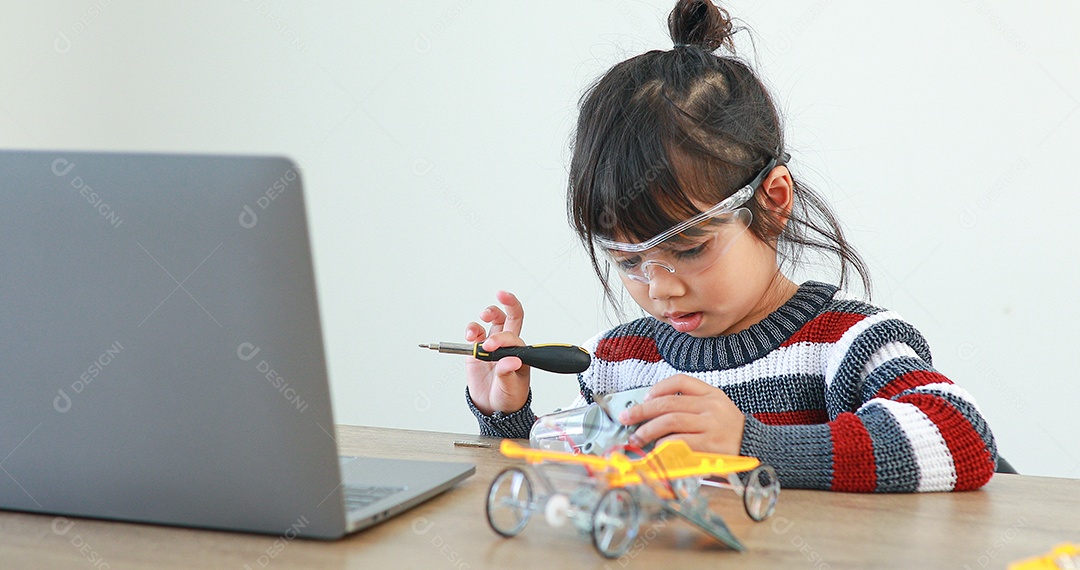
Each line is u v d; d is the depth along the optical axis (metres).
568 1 2.21
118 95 2.56
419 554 0.54
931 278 1.93
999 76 1.87
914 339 1.06
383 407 2.42
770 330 1.15
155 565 0.52
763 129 1.06
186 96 2.53
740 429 0.78
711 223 0.95
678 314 1.04
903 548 0.58
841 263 1.37
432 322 2.38
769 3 1.99
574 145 1.11
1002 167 1.88
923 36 1.91
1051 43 1.83
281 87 2.46
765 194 1.05
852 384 1.04
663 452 0.58
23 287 0.57
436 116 2.35
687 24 1.21
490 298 2.32
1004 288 1.89
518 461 0.87
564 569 0.51
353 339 2.44
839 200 1.97
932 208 1.92
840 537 0.60
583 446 0.78
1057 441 1.88
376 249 2.41
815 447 0.79
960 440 0.81
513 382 1.12
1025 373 1.89
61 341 0.57
